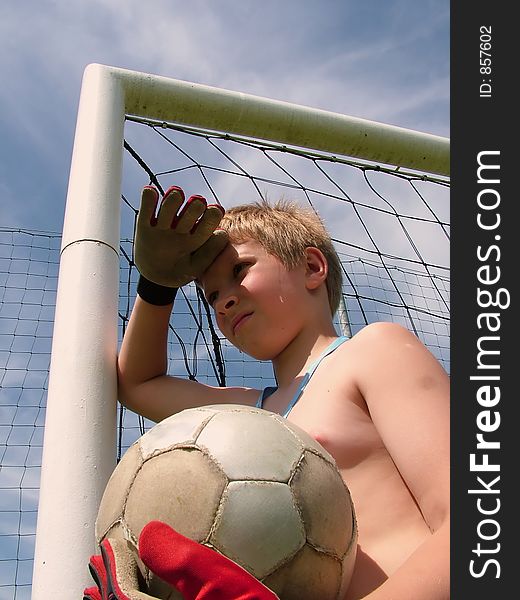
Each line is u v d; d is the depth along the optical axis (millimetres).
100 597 941
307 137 2576
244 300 1528
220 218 1609
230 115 2451
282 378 1540
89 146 2029
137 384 1821
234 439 958
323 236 1723
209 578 846
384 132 2684
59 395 1617
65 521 1451
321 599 948
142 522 927
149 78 2328
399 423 1164
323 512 949
